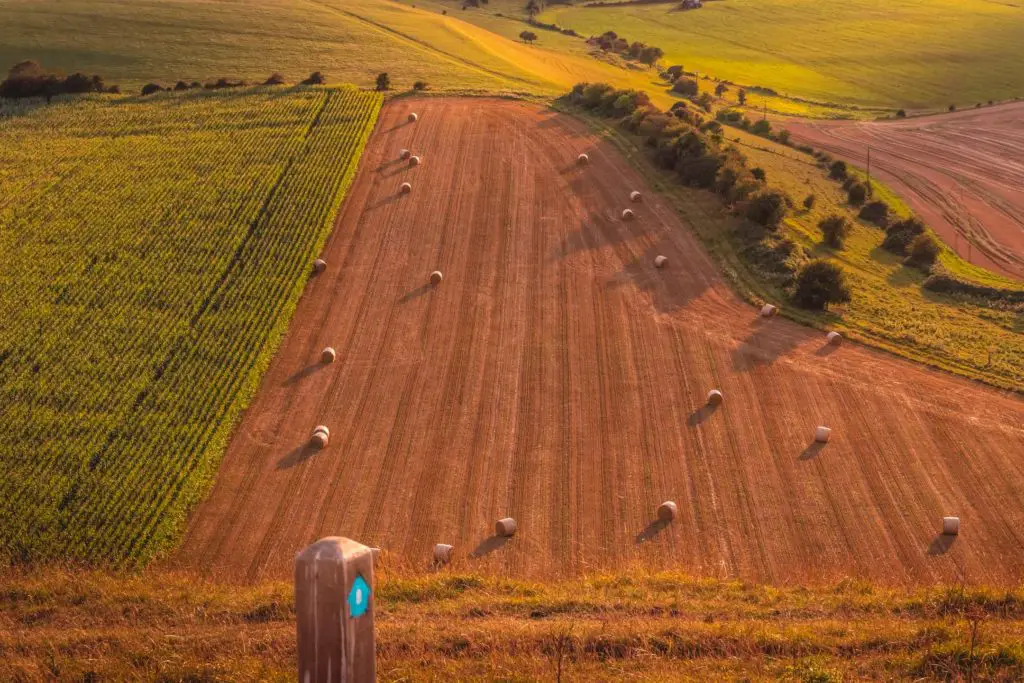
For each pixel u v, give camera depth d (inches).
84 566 1111.6
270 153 2428.6
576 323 1681.8
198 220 2087.8
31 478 1275.8
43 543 1153.4
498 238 2009.1
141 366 1555.1
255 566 1112.8
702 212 2137.1
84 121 2719.0
